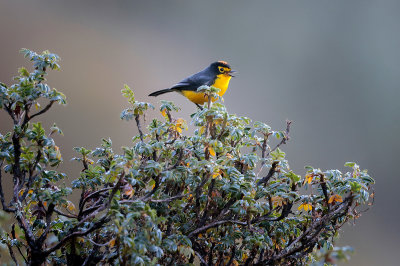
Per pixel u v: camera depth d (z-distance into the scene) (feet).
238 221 13.23
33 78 13.37
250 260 13.93
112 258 12.80
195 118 14.34
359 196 13.39
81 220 13.00
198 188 13.05
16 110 13.52
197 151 13.91
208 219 14.15
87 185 13.83
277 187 13.80
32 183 13.39
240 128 14.52
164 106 15.19
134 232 12.16
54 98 13.12
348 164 14.49
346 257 10.65
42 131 12.87
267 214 13.70
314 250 14.70
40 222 13.50
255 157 13.74
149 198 12.80
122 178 11.94
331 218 13.98
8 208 12.75
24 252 15.23
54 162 13.41
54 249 12.48
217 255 14.75
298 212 15.39
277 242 14.47
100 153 15.03
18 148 12.95
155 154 14.32
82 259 13.80
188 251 12.50
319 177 13.70
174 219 13.61
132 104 15.29
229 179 13.46
